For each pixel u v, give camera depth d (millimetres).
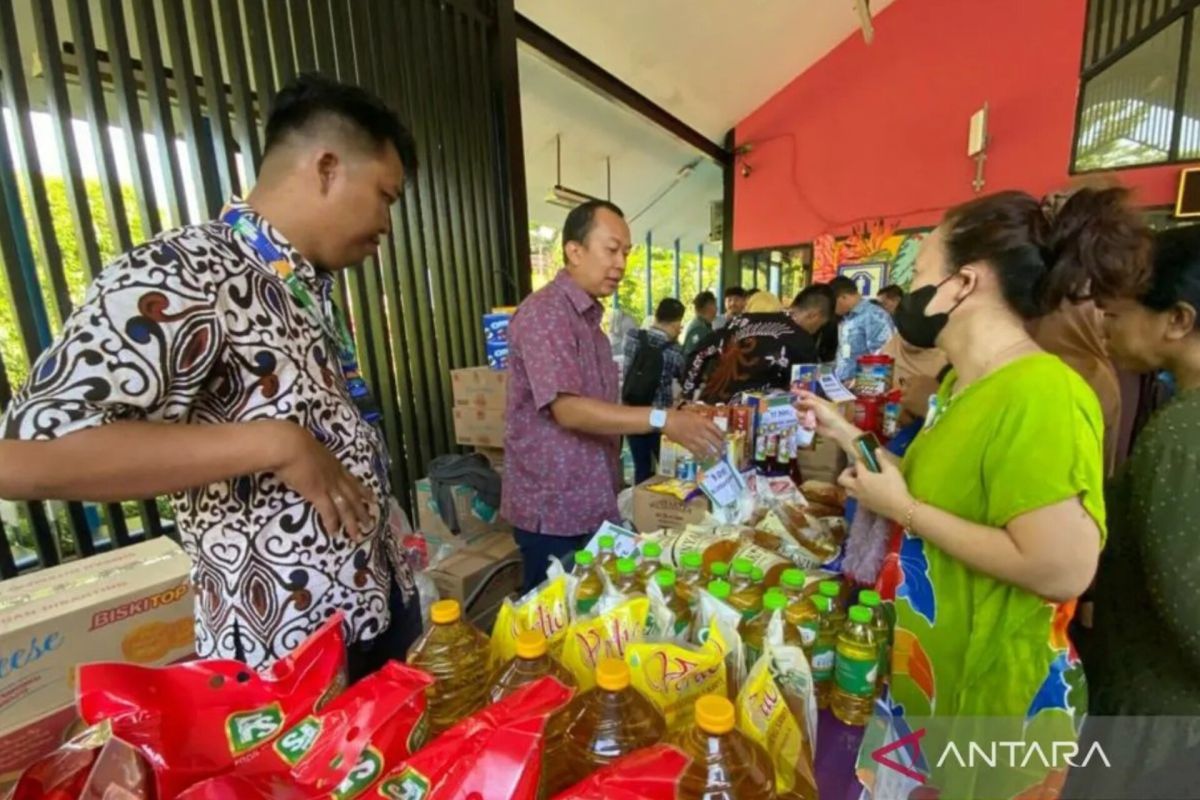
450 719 698
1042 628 805
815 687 859
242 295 755
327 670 638
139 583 1129
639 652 685
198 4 2107
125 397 631
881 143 6699
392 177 921
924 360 1934
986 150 5973
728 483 1374
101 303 631
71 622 1029
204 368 704
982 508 819
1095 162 5266
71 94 1873
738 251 7977
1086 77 5285
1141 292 952
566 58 4238
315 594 846
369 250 964
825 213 7203
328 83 867
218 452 673
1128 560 966
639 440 3850
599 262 1541
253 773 524
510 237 3680
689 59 5539
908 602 920
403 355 2980
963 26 6004
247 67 2273
